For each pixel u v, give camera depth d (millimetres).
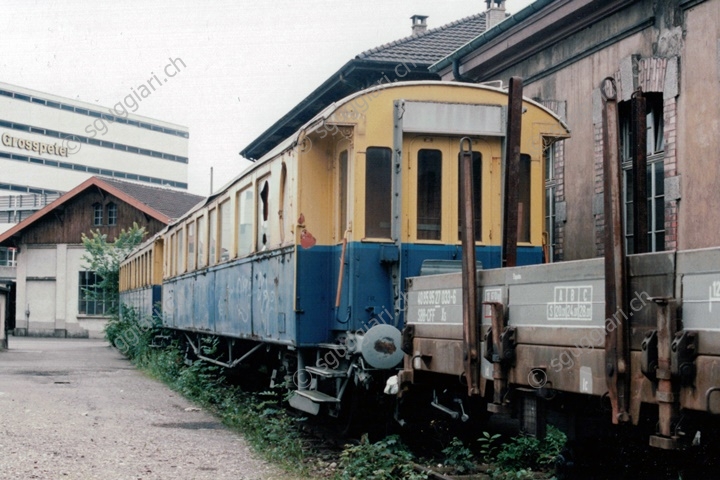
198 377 14414
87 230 40438
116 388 14992
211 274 14805
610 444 5645
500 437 8891
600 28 11891
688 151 10180
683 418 4121
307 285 9469
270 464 8180
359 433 9758
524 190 9320
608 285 4500
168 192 43969
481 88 9234
